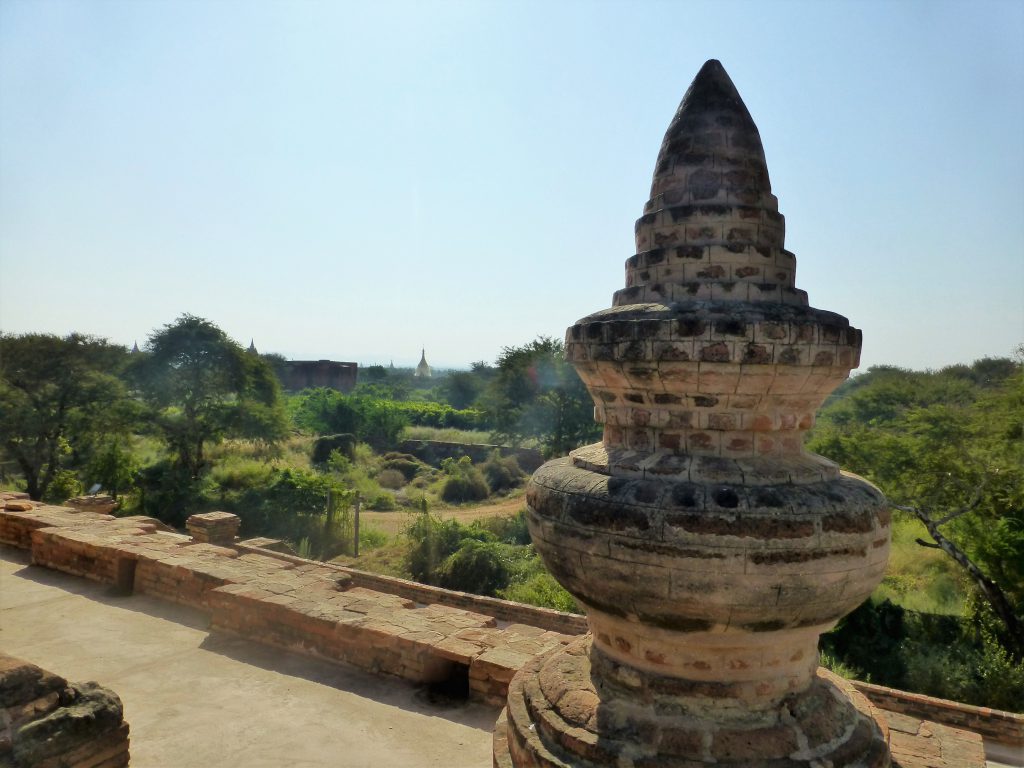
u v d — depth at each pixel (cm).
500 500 3819
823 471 471
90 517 1352
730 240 482
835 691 507
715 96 508
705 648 457
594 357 480
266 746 670
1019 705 1354
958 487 2012
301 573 1048
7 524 1334
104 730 546
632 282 519
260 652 884
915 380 4647
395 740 690
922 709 984
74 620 975
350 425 5484
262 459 4241
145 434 3694
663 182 511
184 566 1049
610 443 519
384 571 2312
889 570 2184
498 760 501
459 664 816
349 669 843
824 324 454
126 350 3825
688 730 443
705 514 417
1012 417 2189
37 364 3247
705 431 465
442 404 8144
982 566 1767
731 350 434
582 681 503
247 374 3866
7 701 505
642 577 429
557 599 1795
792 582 417
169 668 833
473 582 2127
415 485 4256
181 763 637
